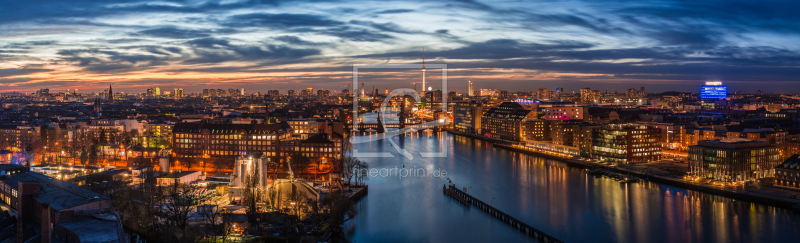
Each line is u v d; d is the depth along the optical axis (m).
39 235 191.25
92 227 197.50
